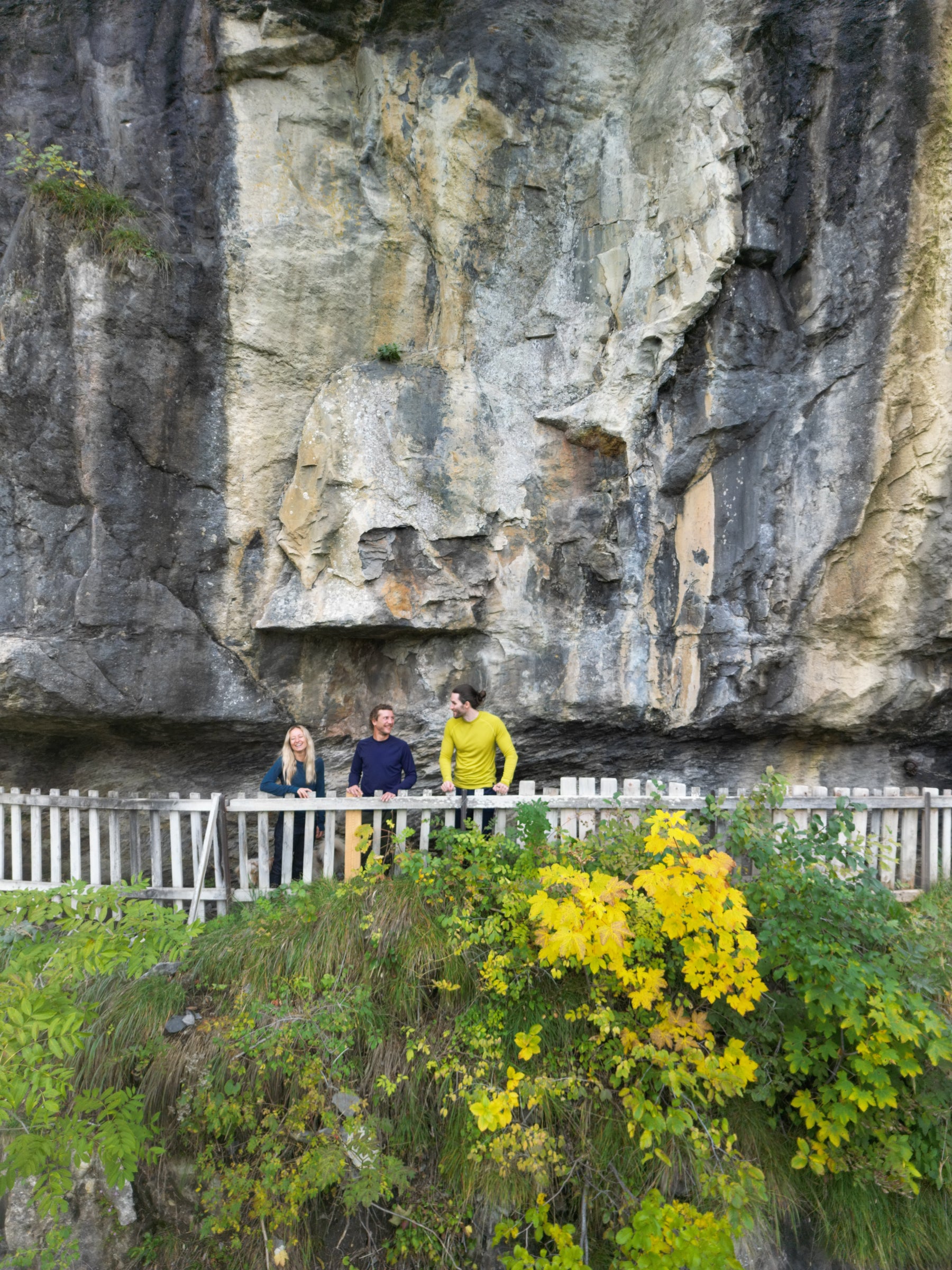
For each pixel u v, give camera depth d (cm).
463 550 511
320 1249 308
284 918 378
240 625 500
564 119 506
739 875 347
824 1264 291
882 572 473
